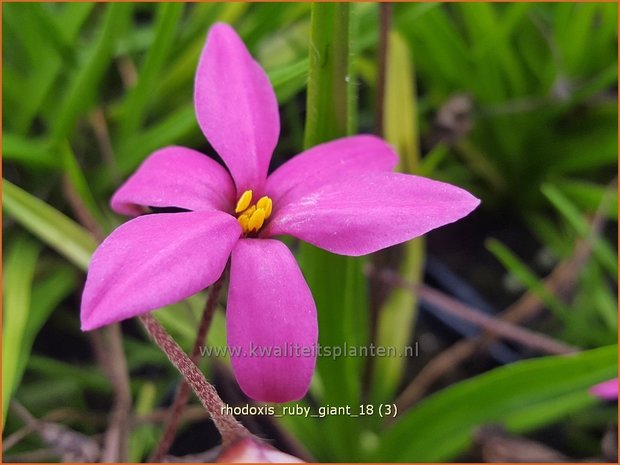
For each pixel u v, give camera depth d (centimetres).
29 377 18
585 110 21
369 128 22
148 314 10
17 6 17
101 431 17
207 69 11
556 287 18
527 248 22
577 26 19
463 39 22
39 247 17
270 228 10
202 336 11
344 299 13
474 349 18
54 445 13
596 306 19
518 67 21
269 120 11
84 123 18
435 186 10
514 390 14
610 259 17
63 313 18
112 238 9
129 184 11
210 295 11
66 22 17
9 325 14
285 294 10
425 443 15
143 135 17
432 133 20
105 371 15
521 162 22
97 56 16
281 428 15
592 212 20
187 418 14
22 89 17
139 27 22
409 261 18
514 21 18
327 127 12
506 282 22
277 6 16
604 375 13
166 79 19
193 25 18
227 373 15
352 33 12
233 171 10
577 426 18
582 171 23
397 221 10
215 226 10
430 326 21
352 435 15
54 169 17
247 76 11
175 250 9
